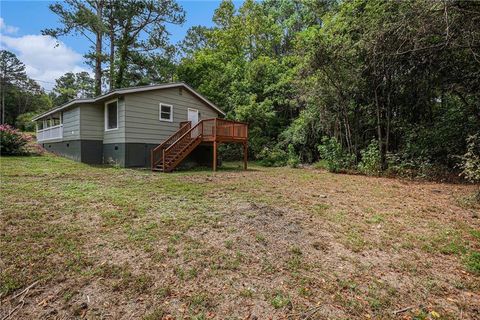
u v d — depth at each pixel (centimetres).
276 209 472
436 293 237
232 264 275
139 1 1866
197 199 530
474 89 836
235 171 1095
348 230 381
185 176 864
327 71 1070
